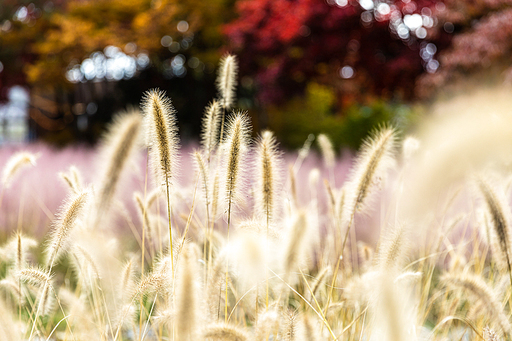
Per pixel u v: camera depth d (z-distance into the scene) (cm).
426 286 131
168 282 110
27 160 132
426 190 103
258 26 755
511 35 430
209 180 118
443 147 102
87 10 884
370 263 131
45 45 874
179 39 917
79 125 994
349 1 681
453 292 131
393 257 105
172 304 111
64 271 157
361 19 696
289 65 737
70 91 1010
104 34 853
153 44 861
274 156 113
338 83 824
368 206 118
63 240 111
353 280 127
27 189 250
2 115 1059
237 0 909
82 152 447
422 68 674
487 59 443
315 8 686
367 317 123
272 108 827
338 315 129
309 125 724
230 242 111
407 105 639
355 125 555
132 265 116
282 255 103
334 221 138
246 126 113
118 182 107
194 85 973
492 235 112
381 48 720
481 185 110
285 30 700
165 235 134
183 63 955
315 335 104
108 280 115
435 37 627
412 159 130
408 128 486
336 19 684
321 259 138
